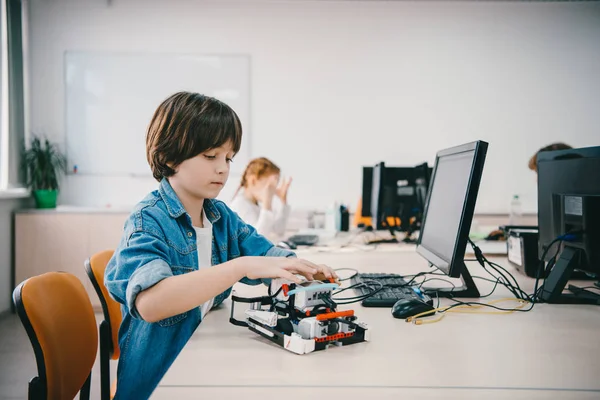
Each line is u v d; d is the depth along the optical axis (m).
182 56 4.17
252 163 2.88
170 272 0.86
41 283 0.97
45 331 0.89
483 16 4.22
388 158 4.29
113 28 4.11
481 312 1.11
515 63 4.24
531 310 1.13
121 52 4.12
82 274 3.62
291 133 4.27
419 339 0.91
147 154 1.03
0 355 2.62
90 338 1.10
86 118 4.10
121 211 3.63
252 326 0.94
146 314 0.81
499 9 4.21
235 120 0.99
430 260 1.30
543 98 4.24
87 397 1.13
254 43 4.21
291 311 0.91
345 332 0.88
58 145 4.09
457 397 0.66
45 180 3.78
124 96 4.12
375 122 4.28
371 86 4.27
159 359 1.00
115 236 3.63
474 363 0.78
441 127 4.28
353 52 4.25
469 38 4.23
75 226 3.62
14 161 3.78
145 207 1.00
